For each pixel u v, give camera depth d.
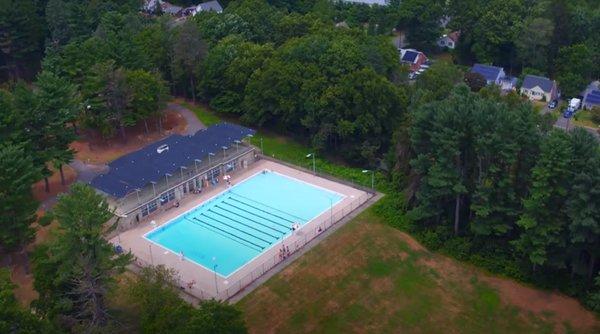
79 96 93.50
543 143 62.72
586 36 129.25
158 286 53.06
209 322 46.31
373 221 76.62
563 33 128.12
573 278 64.12
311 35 110.38
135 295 52.94
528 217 62.12
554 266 64.44
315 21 120.38
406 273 67.56
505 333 59.00
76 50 105.81
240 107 105.19
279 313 61.41
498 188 67.00
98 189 78.44
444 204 73.94
